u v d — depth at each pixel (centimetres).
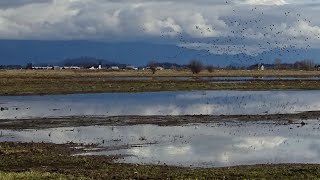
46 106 6059
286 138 3650
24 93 7919
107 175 2292
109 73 17900
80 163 2664
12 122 4522
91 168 2531
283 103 6675
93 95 7888
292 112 5531
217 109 5853
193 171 2383
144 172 2388
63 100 6950
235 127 4256
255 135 3788
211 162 2739
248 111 5644
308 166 2552
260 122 4619
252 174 2292
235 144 3359
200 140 3522
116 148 3186
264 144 3375
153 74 17125
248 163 2716
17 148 3084
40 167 2556
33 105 6184
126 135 3759
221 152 3053
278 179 2191
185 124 4441
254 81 11344
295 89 9456
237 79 12850
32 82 9819
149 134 3809
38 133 3872
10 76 12550
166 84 10006
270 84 10319
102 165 2606
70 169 2494
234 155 2955
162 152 3044
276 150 3141
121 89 8856
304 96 7925
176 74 17325
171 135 3759
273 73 18888
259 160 2805
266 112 5544
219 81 11412
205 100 7100
